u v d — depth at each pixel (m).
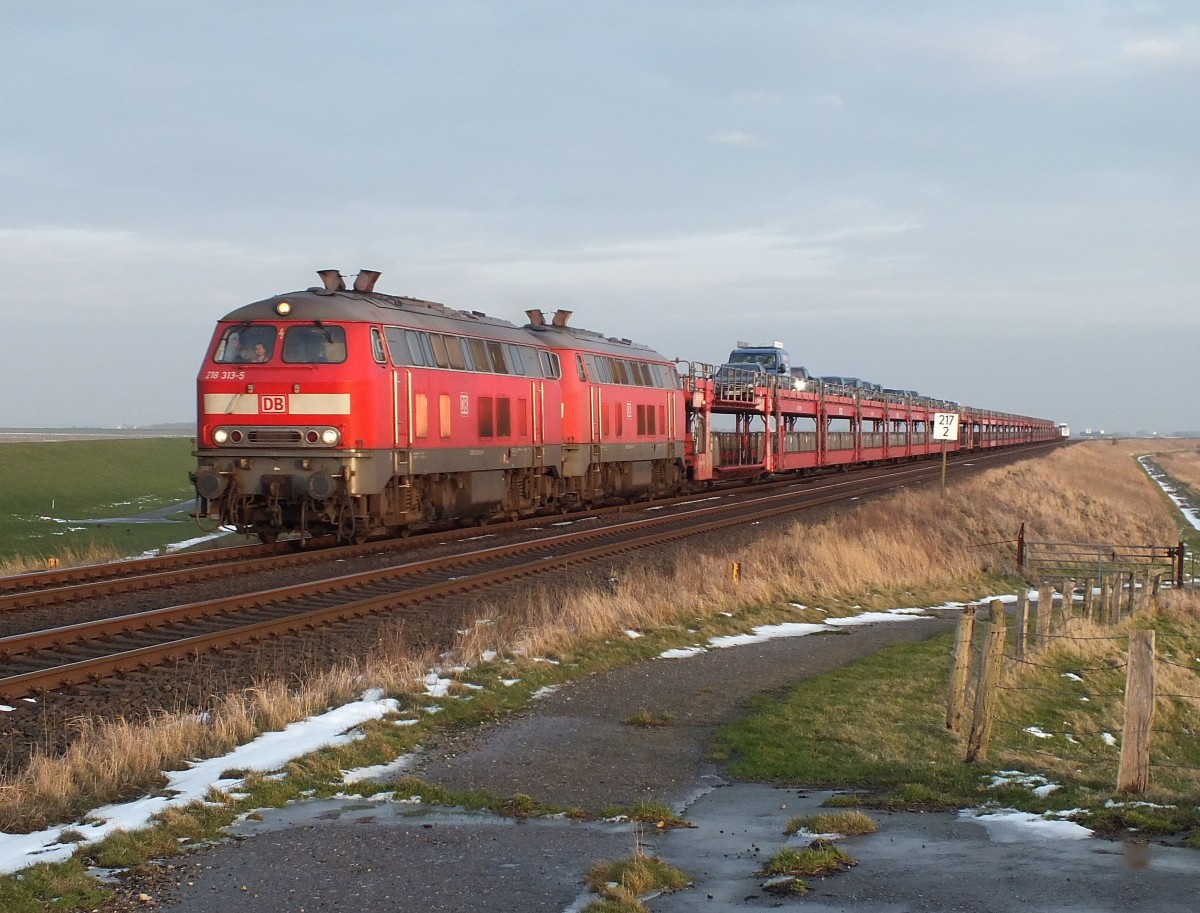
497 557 23.58
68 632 14.31
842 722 12.93
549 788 9.94
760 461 51.06
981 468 64.81
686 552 24.62
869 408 68.62
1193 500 88.94
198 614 16.14
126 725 10.15
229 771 9.59
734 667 16.12
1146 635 9.84
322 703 11.98
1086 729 15.75
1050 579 33.66
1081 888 7.19
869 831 8.59
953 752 11.99
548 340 33.28
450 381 26.02
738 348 59.41
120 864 7.56
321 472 22.55
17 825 8.27
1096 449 152.50
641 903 7.03
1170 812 8.96
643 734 12.09
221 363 23.23
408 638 15.39
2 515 51.31
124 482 71.56
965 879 7.41
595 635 16.55
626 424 36.84
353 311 23.16
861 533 30.48
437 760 10.62
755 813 9.30
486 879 7.40
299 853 7.87
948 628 21.95
